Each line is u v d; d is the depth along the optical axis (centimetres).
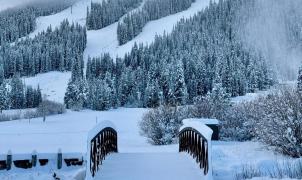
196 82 10362
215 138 2025
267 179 772
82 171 1108
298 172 821
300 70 5238
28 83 15625
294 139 1227
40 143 3061
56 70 17100
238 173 905
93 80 12206
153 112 2872
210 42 16612
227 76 10481
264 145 1434
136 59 14325
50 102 8919
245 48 15600
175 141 2736
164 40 16875
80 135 4066
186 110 2862
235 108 2477
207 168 816
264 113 1442
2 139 3494
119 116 7419
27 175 1234
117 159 1106
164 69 10775
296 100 1307
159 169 948
